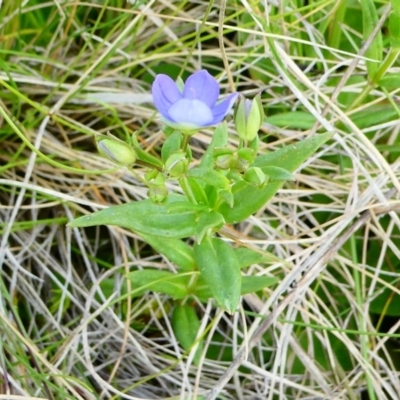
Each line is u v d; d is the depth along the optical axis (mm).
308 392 309
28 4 347
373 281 312
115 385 308
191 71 359
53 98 343
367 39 308
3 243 309
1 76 320
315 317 307
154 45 361
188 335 305
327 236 311
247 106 249
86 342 298
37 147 318
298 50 351
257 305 315
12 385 291
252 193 269
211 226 261
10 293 311
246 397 310
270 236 321
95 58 352
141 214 266
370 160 335
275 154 266
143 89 353
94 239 339
